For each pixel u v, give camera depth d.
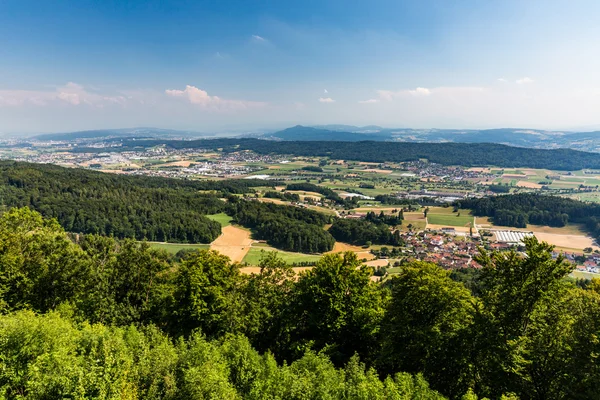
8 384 23.61
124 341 30.06
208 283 40.38
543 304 29.69
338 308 39.84
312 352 32.78
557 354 28.55
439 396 27.14
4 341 25.56
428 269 37.94
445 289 34.72
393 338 35.66
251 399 25.48
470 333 31.02
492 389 29.69
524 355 29.58
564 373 27.95
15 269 40.62
